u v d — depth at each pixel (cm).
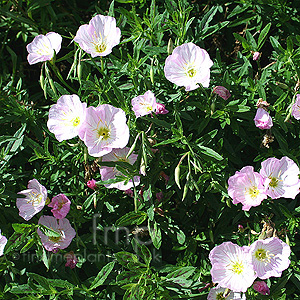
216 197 84
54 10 105
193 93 83
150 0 97
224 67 87
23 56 105
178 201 85
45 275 84
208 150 77
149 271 77
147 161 77
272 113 85
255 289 77
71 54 83
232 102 79
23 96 94
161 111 79
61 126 76
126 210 85
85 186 85
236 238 80
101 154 74
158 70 83
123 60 88
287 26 92
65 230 80
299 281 79
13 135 89
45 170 84
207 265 80
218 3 98
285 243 75
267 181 74
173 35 92
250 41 87
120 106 78
